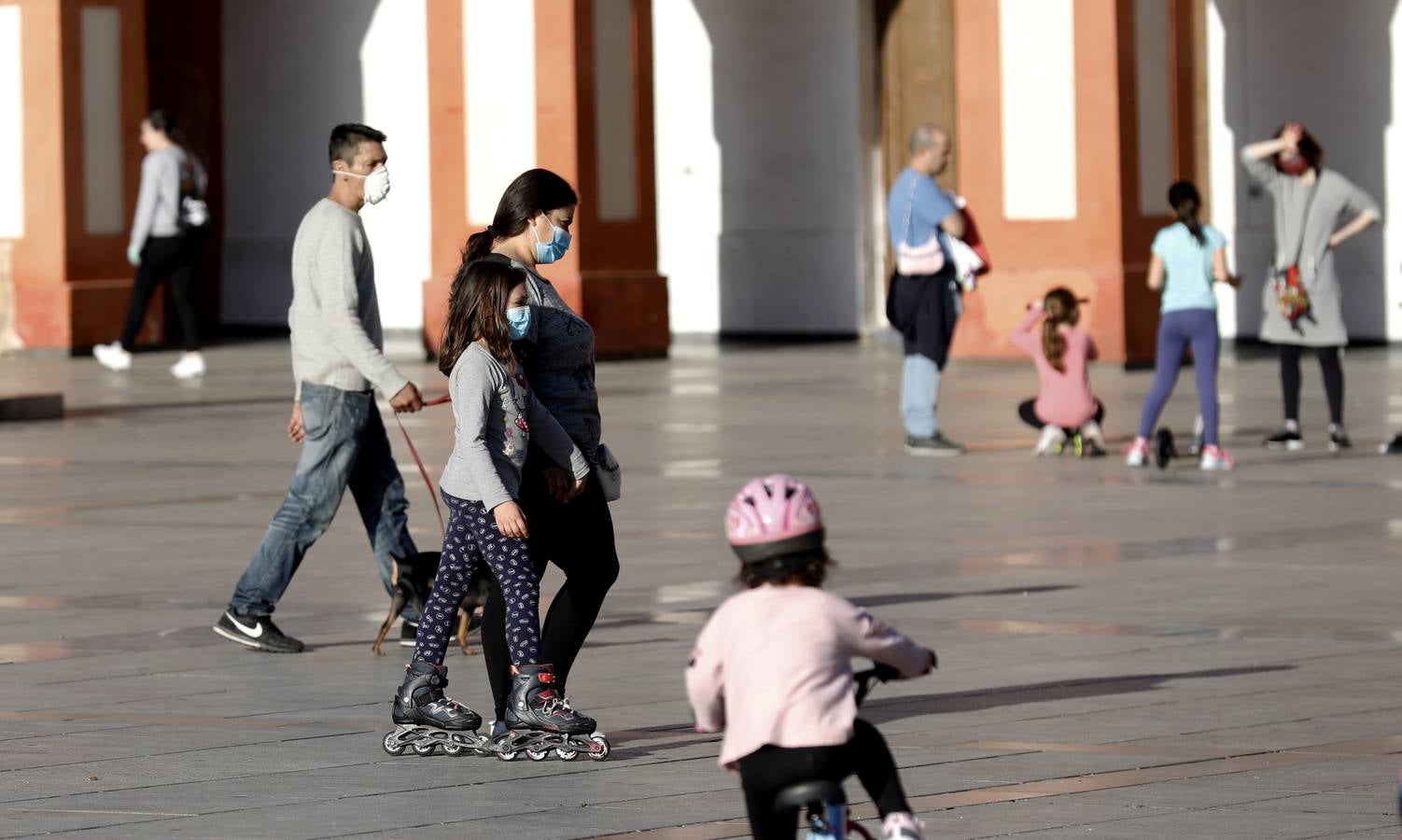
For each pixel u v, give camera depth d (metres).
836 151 91.88
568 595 22.55
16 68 85.75
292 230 100.50
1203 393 46.84
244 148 101.38
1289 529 37.59
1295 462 47.69
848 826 13.94
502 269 21.75
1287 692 24.59
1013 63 76.25
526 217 22.42
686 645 27.95
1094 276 74.56
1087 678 25.50
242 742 22.88
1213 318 46.66
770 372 74.06
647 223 81.12
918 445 50.06
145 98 87.62
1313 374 70.81
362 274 27.97
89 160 86.06
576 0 78.88
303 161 100.25
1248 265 87.25
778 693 14.24
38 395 59.84
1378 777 20.58
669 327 81.75
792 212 93.00
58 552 36.53
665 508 41.03
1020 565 34.06
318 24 99.50
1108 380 70.12
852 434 54.16
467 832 19.19
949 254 49.91
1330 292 49.78
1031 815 19.39
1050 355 49.28
